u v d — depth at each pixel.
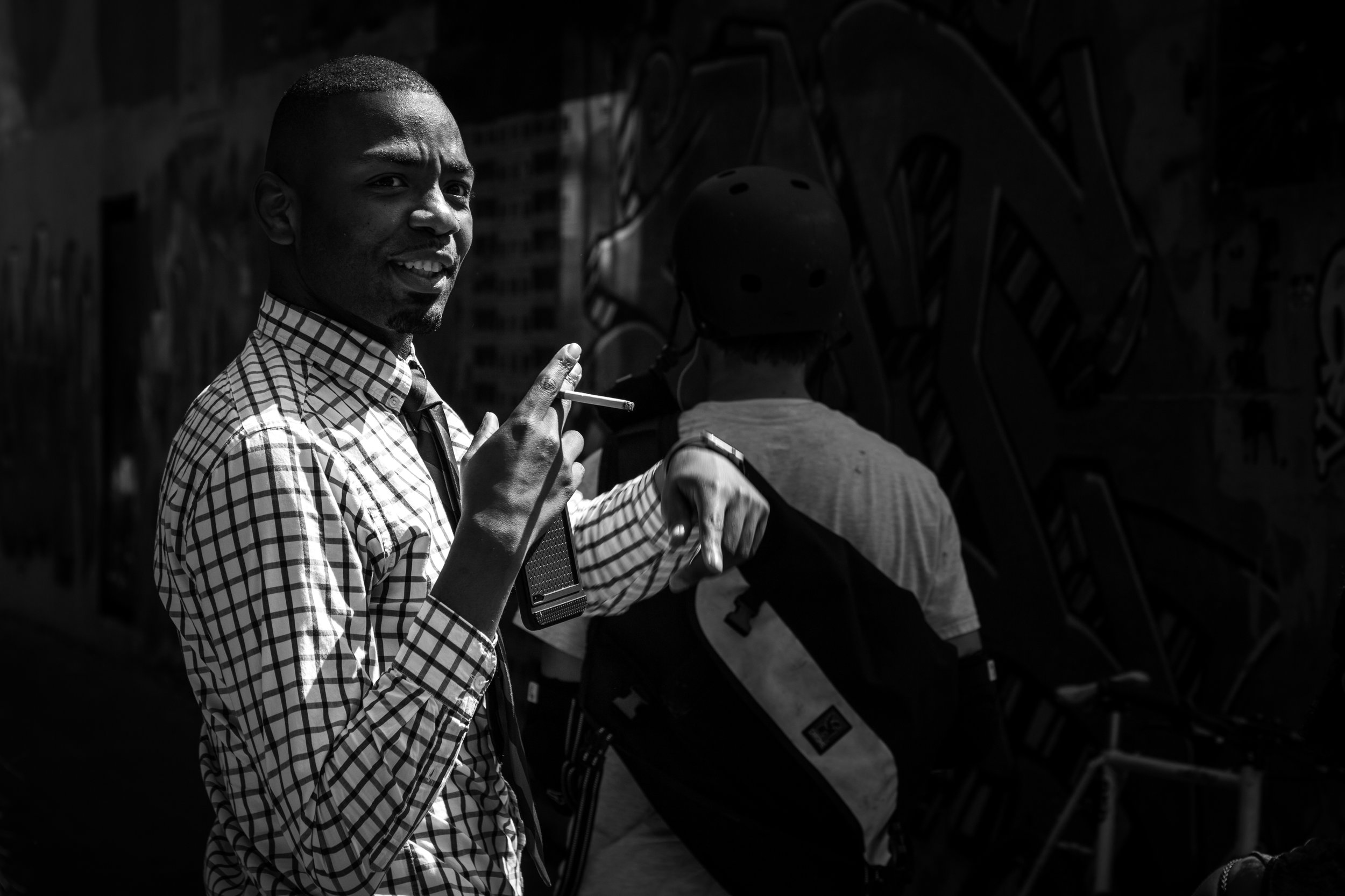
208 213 7.88
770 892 1.90
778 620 1.88
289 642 1.36
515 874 1.54
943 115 3.81
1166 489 3.27
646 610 1.92
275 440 1.42
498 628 1.45
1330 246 2.92
